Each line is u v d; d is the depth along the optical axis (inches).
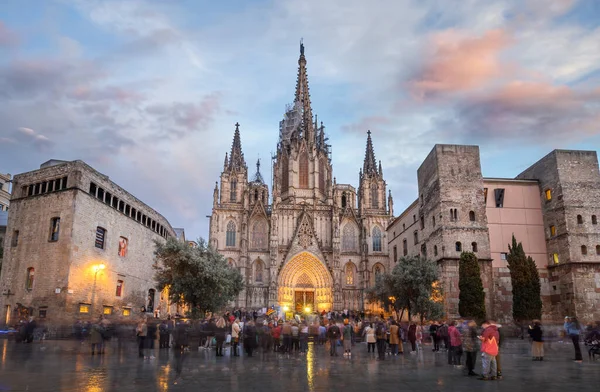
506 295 2063.2
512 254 1942.7
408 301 1987.0
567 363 960.3
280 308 3029.0
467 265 1871.3
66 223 1754.4
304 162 4082.2
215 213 3671.3
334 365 943.0
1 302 1787.6
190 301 1793.8
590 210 2079.2
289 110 4751.5
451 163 2158.0
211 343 1385.3
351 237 3796.8
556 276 2086.6
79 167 1803.6
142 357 1026.7
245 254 3540.8
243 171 3956.7
